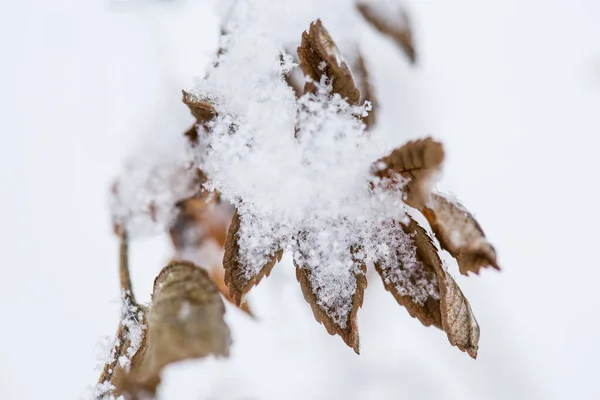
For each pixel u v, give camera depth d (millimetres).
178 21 374
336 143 305
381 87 366
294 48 328
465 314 310
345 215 307
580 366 388
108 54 377
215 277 328
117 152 374
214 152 318
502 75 384
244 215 311
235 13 331
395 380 383
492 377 387
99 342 326
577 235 387
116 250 396
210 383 369
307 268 312
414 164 297
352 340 309
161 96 367
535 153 385
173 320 312
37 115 389
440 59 377
